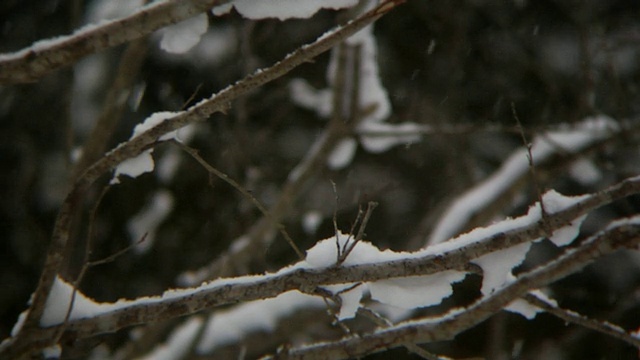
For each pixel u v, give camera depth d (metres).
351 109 6.60
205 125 9.06
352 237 2.69
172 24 2.62
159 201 9.39
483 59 9.34
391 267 2.60
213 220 9.14
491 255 2.63
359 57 6.43
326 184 9.09
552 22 9.46
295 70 8.84
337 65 6.54
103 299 9.55
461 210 6.85
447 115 8.93
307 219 8.25
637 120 7.23
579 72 8.75
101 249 9.54
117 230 9.59
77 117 9.41
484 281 2.66
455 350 9.34
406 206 9.32
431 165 9.35
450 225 6.83
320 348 2.78
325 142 6.66
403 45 9.31
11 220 9.81
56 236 2.74
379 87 6.70
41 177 9.85
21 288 9.94
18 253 9.91
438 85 9.21
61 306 2.85
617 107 7.35
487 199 6.86
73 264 9.41
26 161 9.78
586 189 8.98
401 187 9.34
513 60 9.30
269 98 8.64
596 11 9.03
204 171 9.09
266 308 6.28
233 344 6.06
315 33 8.91
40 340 2.79
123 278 9.59
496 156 9.61
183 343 6.30
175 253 9.45
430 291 2.68
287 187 6.60
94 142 5.54
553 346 9.05
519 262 2.64
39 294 2.79
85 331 2.82
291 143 9.45
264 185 9.20
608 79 8.38
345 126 6.63
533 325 9.20
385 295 2.70
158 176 9.34
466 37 8.98
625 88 8.62
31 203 9.92
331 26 8.91
